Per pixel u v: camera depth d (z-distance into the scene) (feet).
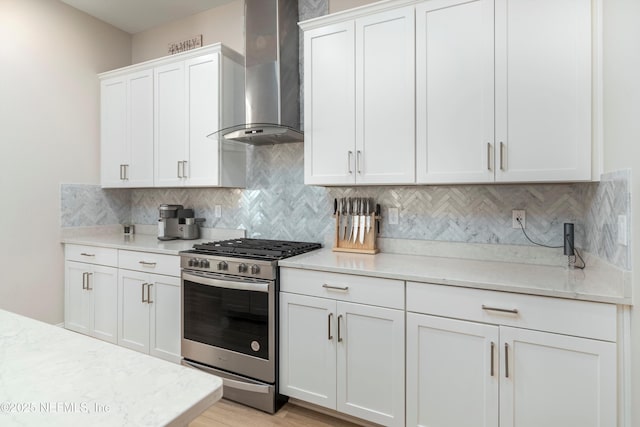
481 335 5.00
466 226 7.11
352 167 6.92
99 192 11.06
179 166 9.36
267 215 9.43
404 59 6.42
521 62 5.56
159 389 2.21
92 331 9.52
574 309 4.47
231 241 8.87
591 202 5.68
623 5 4.47
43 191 9.68
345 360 6.02
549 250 6.42
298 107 8.61
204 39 10.46
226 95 8.96
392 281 5.61
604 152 5.04
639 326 4.09
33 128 9.43
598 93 5.16
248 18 8.34
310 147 7.34
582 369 4.45
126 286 8.82
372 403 5.82
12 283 9.09
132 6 10.19
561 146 5.35
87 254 9.57
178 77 9.32
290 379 6.55
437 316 5.29
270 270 6.56
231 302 7.04
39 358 2.61
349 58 6.91
